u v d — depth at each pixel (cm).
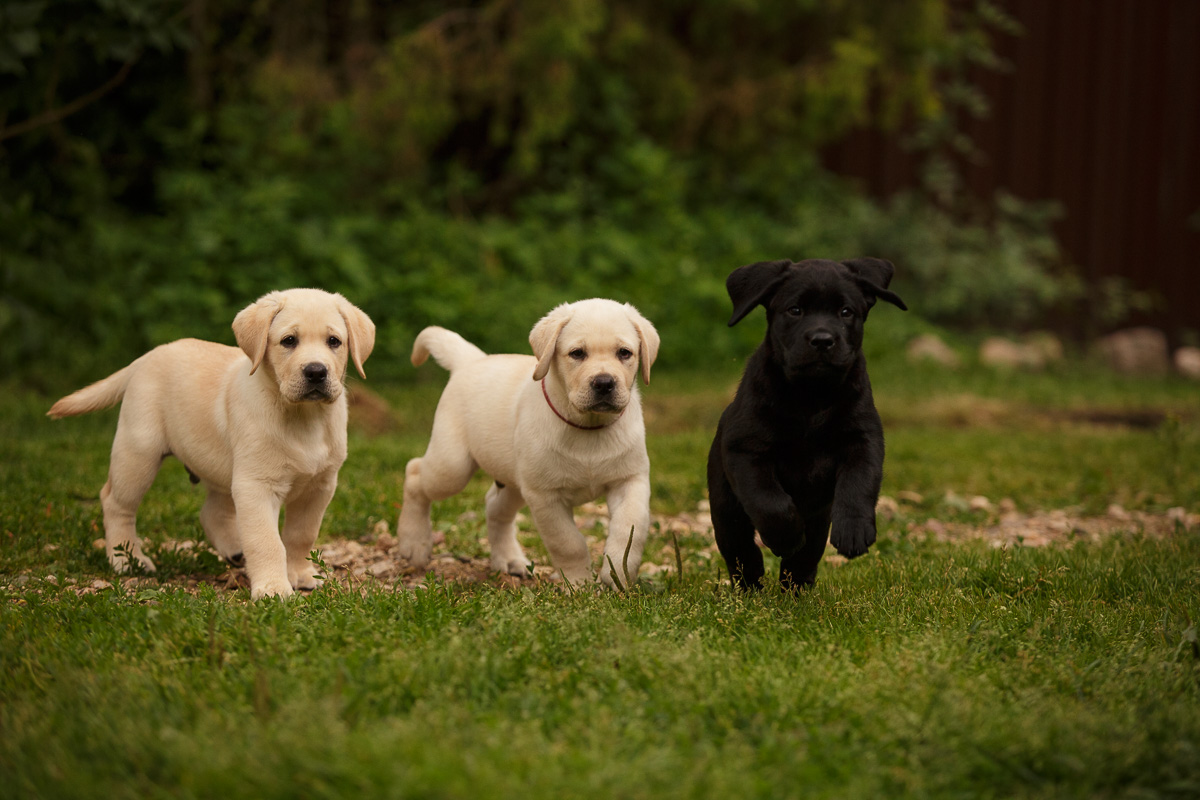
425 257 1546
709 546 743
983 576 614
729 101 1806
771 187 1909
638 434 591
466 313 1488
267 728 357
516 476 607
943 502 900
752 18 1889
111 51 1433
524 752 341
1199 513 880
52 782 325
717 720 382
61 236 1459
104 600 514
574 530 598
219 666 421
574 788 320
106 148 1575
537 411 589
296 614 485
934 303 1942
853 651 459
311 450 581
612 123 1802
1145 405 1526
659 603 516
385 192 1634
